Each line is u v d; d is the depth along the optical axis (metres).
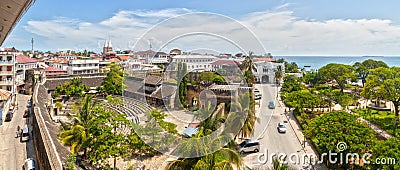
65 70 73.31
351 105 48.00
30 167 20.14
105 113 23.12
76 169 16.81
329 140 19.30
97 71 76.25
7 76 48.19
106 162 21.00
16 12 2.81
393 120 32.66
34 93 38.78
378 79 42.50
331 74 62.91
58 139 21.36
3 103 36.72
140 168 19.66
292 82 54.47
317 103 38.59
